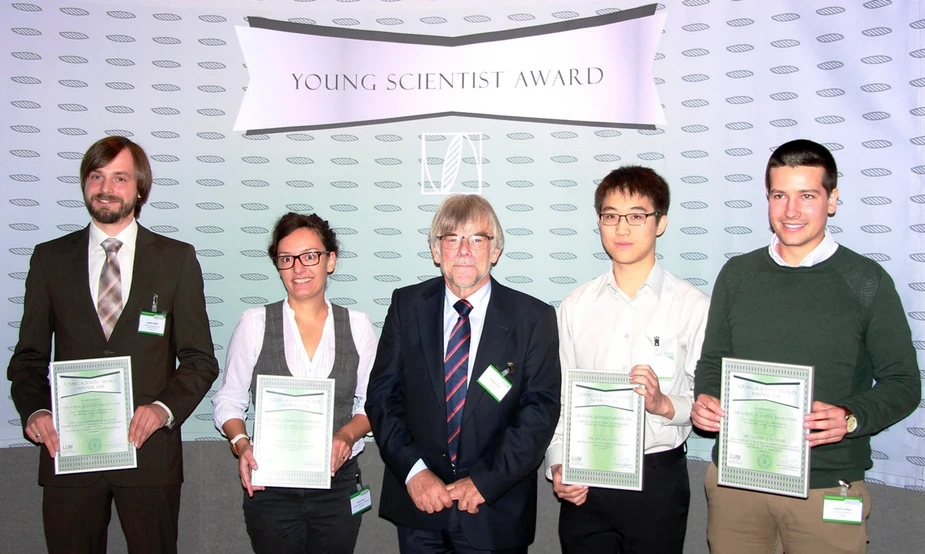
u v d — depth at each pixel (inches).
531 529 84.4
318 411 88.2
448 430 82.8
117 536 114.9
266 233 111.3
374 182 110.2
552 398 83.3
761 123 101.8
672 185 105.3
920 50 93.4
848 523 78.0
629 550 84.7
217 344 112.0
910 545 97.3
